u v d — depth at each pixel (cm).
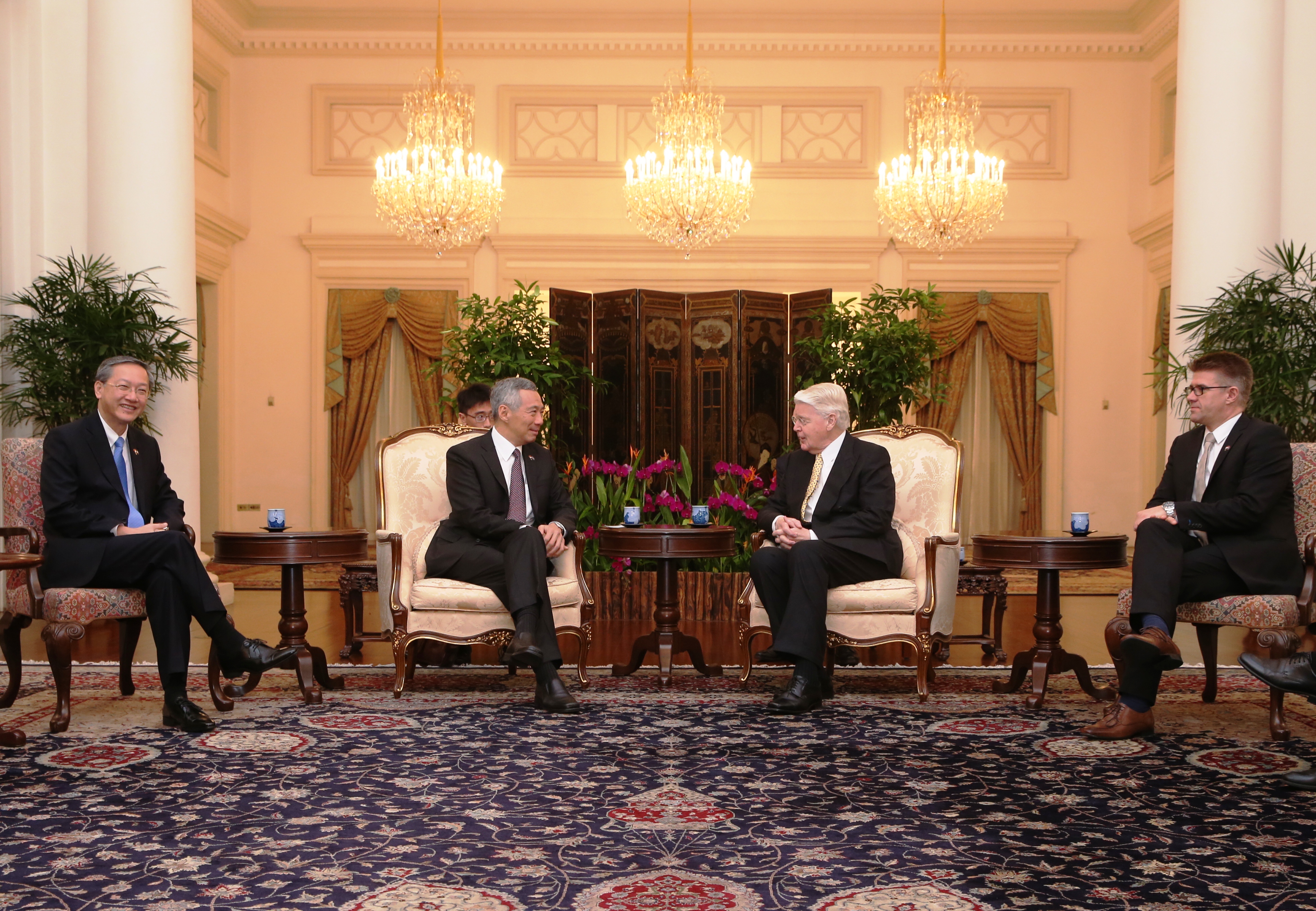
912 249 1072
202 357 1044
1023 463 1080
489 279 1080
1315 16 555
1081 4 1045
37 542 367
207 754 306
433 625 390
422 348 1077
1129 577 927
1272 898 200
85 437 369
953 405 1082
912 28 1063
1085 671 390
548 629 375
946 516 412
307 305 1083
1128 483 1084
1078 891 204
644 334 934
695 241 835
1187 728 344
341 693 401
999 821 246
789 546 392
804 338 916
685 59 1075
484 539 404
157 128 636
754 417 938
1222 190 611
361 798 263
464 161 881
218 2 1001
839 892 204
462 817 249
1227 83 609
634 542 430
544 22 1064
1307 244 560
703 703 385
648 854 224
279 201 1081
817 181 1077
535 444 425
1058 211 1084
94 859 220
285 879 209
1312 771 274
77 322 590
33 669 447
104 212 630
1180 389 626
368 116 1082
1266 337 554
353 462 1080
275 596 729
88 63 632
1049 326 1076
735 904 198
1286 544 346
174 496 393
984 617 510
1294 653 321
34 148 621
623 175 1077
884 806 258
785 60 1075
